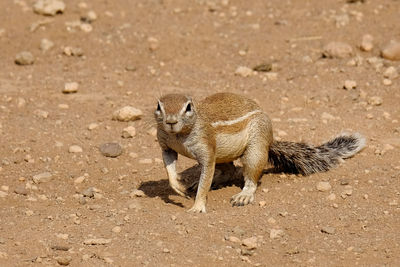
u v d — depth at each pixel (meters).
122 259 11.18
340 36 23.56
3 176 15.08
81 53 22.84
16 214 12.90
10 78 21.16
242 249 11.59
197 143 12.94
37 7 25.08
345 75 21.02
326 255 11.50
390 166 15.16
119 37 23.86
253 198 13.78
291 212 13.07
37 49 23.17
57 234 11.95
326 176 14.84
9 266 10.88
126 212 12.97
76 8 25.73
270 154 15.06
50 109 18.98
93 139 17.11
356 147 15.69
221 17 25.41
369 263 11.21
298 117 18.36
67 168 15.58
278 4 26.36
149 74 21.64
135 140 17.09
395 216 12.84
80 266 10.98
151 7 26.20
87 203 13.70
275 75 21.16
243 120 13.70
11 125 17.73
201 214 12.88
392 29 23.75
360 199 13.59
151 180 15.02
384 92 19.86
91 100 19.70
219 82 20.98
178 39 23.66
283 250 11.66
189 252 11.45
